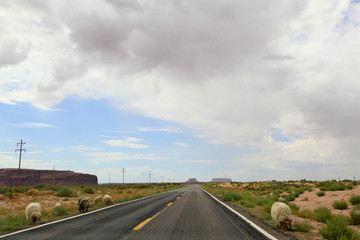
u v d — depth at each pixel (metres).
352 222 10.34
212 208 15.06
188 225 9.03
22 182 199.12
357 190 20.75
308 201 19.30
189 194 31.62
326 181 36.59
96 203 21.06
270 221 10.18
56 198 32.66
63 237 7.20
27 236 7.51
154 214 12.34
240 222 9.77
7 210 17.41
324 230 7.34
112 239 6.83
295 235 7.43
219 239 6.74
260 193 32.28
